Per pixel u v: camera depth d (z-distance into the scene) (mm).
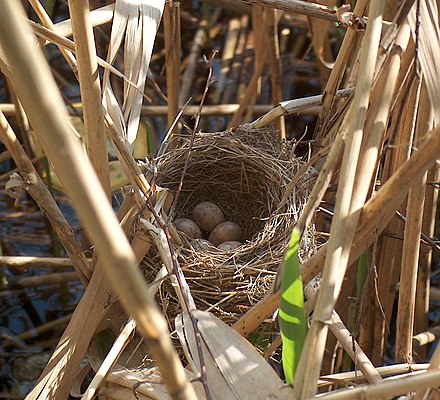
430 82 1025
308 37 1818
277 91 1479
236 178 1340
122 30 1195
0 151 1679
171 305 1206
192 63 1759
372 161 1032
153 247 1224
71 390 1208
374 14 1030
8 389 1416
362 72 1027
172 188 1323
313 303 1129
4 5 612
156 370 1164
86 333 1181
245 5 1822
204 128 1690
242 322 1118
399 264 1323
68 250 1223
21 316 1505
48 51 1793
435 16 1040
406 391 970
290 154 1302
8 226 1596
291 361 1039
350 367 1330
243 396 1042
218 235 1323
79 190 698
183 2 1890
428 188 1325
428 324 1462
